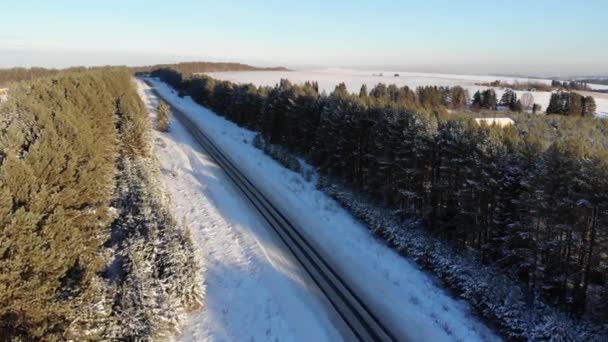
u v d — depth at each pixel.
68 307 12.60
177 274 17.20
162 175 35.66
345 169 36.94
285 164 43.16
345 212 30.50
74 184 17.25
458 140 24.11
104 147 26.75
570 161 17.31
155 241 18.28
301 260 22.27
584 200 16.59
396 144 29.42
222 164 41.34
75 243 14.27
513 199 20.55
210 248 23.11
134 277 16.03
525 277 19.84
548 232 18.45
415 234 24.83
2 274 10.55
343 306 18.22
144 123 39.78
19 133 16.53
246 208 29.52
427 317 17.81
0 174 12.74
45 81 36.06
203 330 16.22
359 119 34.47
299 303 18.28
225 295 18.69
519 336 16.33
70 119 21.72
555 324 15.86
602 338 15.34
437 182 25.91
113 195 24.16
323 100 44.31
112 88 50.66
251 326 16.62
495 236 21.73
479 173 22.20
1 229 10.94
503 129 25.22
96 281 14.59
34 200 13.16
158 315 15.09
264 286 19.56
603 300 16.64
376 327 16.84
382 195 31.53
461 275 20.12
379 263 22.58
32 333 11.66
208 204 29.78
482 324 17.52
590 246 16.97
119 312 14.67
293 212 29.48
